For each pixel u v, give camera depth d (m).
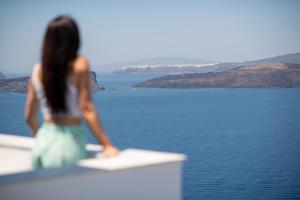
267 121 154.50
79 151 2.68
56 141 2.64
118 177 2.37
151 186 2.48
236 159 90.75
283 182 75.75
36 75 2.74
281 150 102.31
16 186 2.12
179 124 140.50
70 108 2.64
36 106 2.88
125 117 158.38
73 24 2.63
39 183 2.17
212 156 92.56
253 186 73.06
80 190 2.27
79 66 2.61
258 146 105.88
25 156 3.08
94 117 2.64
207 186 73.69
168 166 2.54
